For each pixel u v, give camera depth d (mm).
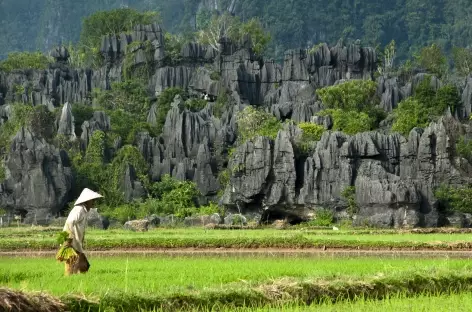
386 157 164500
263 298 41906
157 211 166750
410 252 83812
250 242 91812
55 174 169375
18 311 35031
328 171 161875
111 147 188625
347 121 190500
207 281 48812
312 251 86188
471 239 96375
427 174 162250
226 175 175875
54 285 45656
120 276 51062
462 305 41062
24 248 91125
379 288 45844
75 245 54562
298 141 169000
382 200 151750
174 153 185625
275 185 163125
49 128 195500
